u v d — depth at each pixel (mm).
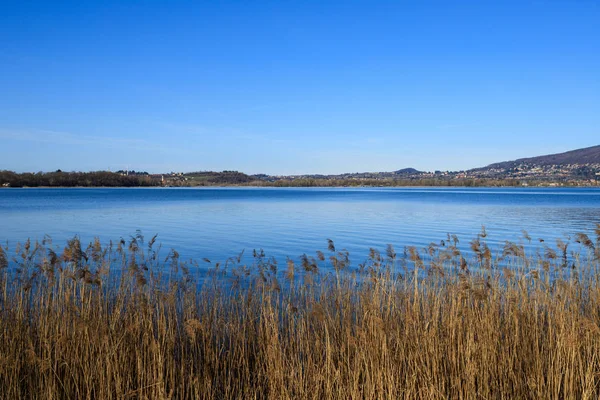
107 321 10141
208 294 14289
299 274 17000
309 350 9633
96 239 13023
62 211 60750
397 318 10586
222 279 17469
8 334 9547
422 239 33094
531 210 65000
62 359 8898
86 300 10859
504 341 9648
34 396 8352
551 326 10016
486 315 9781
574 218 50500
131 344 9328
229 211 63094
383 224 44500
